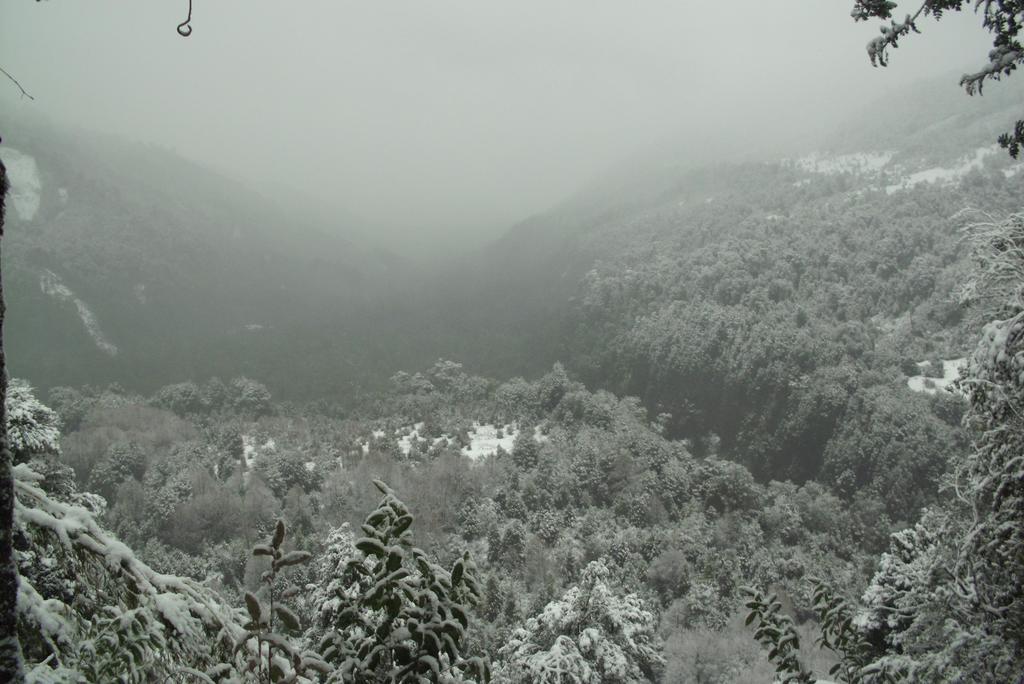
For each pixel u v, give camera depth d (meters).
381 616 4.02
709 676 46.00
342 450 108.06
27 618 3.55
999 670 7.46
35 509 3.82
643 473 85.62
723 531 75.38
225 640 4.04
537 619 28.08
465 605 3.99
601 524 76.00
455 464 91.38
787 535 78.00
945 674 7.71
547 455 91.75
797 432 102.62
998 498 7.73
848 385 102.19
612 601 28.38
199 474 83.31
